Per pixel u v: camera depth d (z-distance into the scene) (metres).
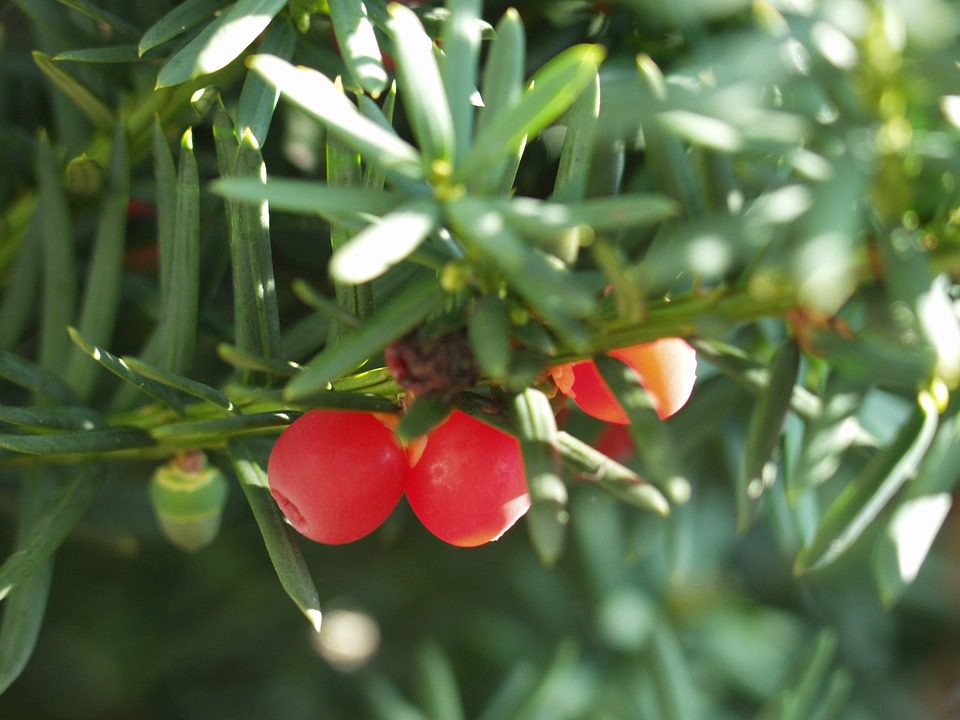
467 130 0.13
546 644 0.24
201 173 0.19
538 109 0.12
